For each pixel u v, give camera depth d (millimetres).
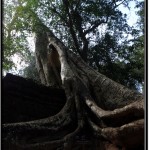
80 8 13164
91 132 6801
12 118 7160
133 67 13031
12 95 7391
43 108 7883
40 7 12508
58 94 8344
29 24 11812
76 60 9062
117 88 7625
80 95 7598
